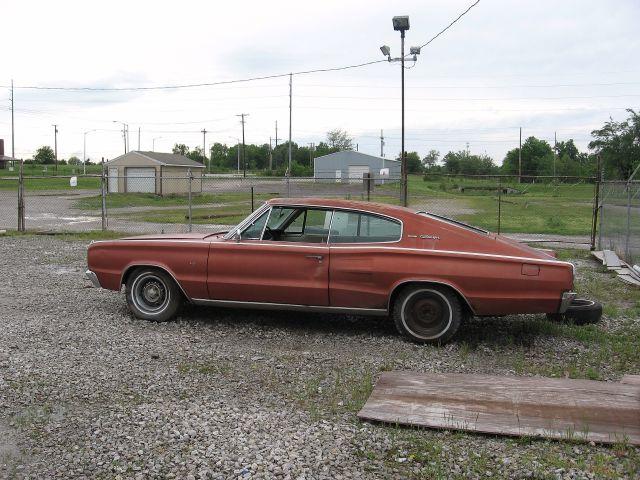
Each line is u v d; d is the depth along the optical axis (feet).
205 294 22.82
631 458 12.12
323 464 11.93
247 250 22.18
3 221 74.79
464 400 14.64
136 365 17.97
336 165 238.89
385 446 12.70
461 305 21.07
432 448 12.57
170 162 141.59
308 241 22.06
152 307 23.58
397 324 21.24
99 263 23.86
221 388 16.25
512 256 20.47
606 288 32.45
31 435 13.30
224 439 13.00
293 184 178.91
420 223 21.30
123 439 13.04
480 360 19.25
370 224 21.68
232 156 417.69
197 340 20.95
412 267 20.74
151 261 23.15
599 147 216.33
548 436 12.94
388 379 16.14
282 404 15.20
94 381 16.49
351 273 21.25
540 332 22.62
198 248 22.71
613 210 45.44
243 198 130.21
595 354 19.94
